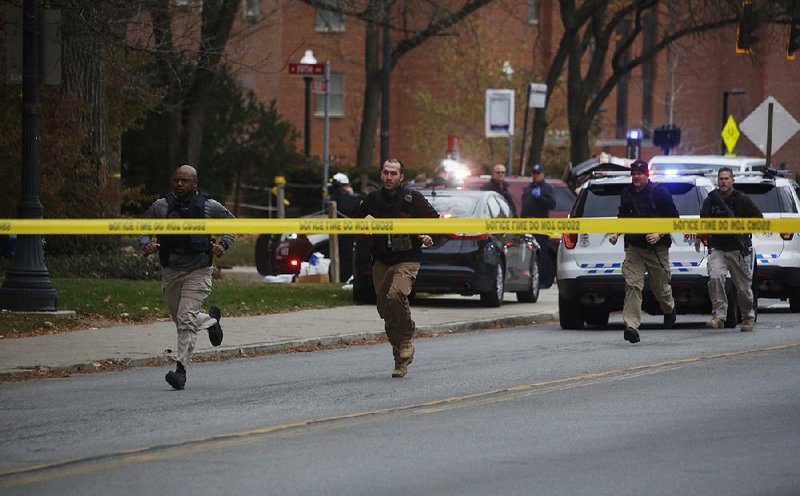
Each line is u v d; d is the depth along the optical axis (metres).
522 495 25.66
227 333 54.28
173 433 32.00
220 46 91.00
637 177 51.81
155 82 92.06
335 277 85.19
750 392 38.41
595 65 136.00
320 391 39.12
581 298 58.62
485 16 171.50
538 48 174.38
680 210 59.56
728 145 109.19
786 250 67.38
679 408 35.59
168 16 81.06
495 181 80.25
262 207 137.50
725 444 30.64
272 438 31.31
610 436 31.59
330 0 106.75
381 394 38.44
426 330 58.53
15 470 27.73
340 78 188.38
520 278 73.44
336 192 90.62
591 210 58.53
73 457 29.06
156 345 49.28
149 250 40.81
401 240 42.09
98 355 46.31
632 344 51.97
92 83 81.06
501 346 52.12
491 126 104.75
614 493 25.84
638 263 52.66
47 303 55.81
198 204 41.47
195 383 41.19
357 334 55.09
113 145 82.50
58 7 70.94
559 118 171.12
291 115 186.00
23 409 35.75
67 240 79.88
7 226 41.09
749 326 57.41
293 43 186.50
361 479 26.97
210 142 134.38
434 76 183.50
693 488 26.27
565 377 41.91
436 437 31.47
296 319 60.28
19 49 57.25
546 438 31.33
